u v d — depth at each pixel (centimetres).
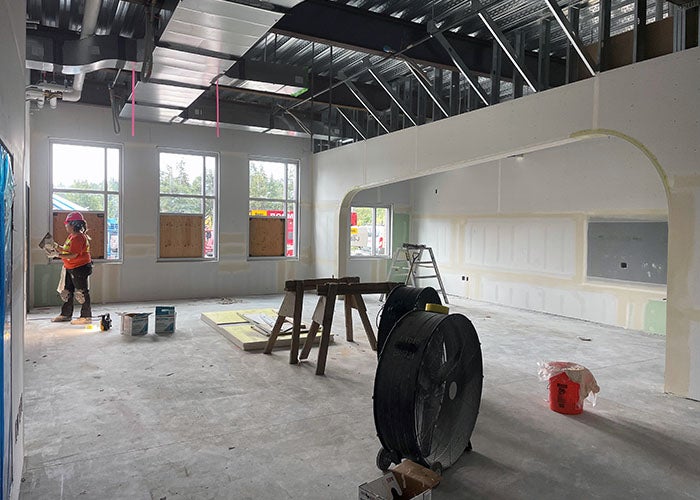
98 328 591
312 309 765
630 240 650
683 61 375
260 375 421
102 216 793
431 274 1001
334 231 895
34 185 735
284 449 284
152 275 827
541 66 562
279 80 587
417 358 245
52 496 230
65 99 664
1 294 148
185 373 421
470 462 274
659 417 343
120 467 260
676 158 381
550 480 255
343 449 286
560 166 744
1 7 155
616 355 511
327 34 500
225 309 746
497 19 546
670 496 242
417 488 214
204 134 861
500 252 845
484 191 880
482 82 775
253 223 927
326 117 933
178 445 287
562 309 738
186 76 538
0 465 146
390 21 537
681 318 384
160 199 836
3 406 153
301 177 961
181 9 380
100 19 552
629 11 529
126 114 721
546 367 360
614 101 425
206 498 232
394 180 733
